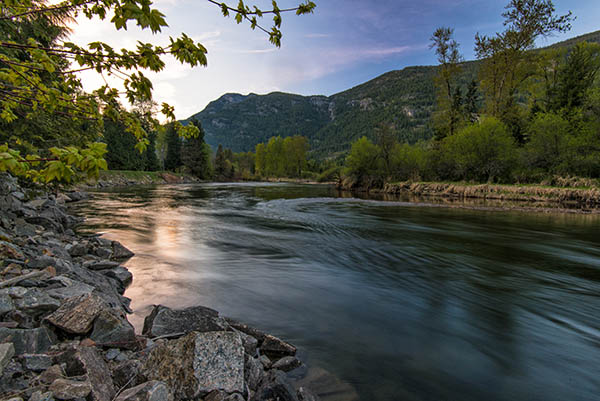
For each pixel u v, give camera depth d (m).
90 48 2.28
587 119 35.62
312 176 118.19
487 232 14.41
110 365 3.47
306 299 6.36
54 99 2.61
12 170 1.75
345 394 3.52
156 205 23.34
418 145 54.25
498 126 38.03
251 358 3.73
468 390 3.72
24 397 2.60
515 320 5.71
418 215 20.02
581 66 39.84
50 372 2.94
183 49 2.33
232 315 5.46
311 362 4.13
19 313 3.73
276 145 119.19
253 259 9.22
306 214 20.02
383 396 3.53
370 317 5.64
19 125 7.49
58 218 12.68
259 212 20.69
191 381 3.11
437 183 43.25
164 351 3.45
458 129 45.00
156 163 76.06
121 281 6.69
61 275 5.21
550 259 10.02
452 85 45.12
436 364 4.23
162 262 8.51
